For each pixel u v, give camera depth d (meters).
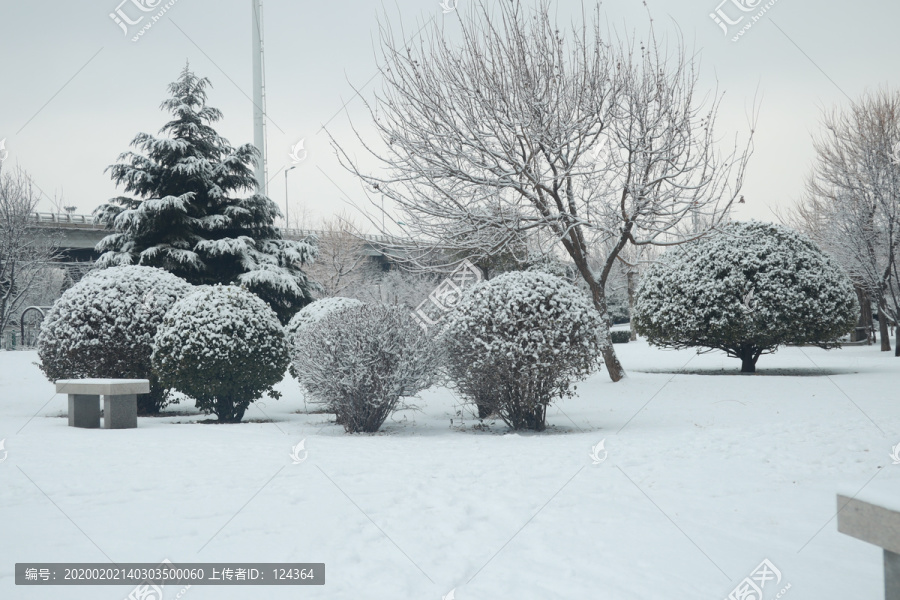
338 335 10.03
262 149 29.70
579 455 7.33
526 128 15.06
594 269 27.89
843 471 6.28
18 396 16.30
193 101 27.91
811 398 12.38
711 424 9.92
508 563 3.78
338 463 6.90
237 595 3.29
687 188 15.07
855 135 25.55
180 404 15.20
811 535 4.32
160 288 13.24
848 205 25.34
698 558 3.85
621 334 39.25
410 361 10.02
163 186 26.42
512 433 9.81
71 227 37.72
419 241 15.84
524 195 15.59
